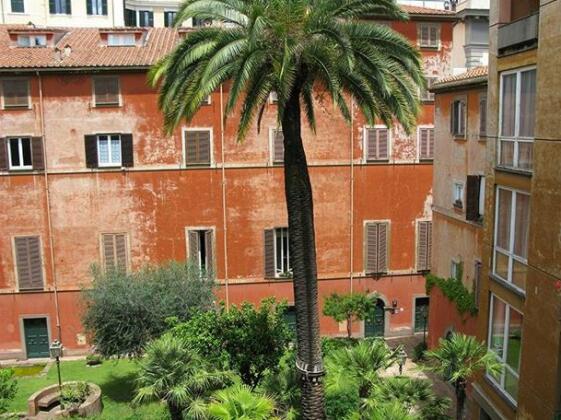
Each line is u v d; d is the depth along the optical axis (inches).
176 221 1117.7
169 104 580.1
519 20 589.3
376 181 1154.7
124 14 1694.1
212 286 990.4
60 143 1075.3
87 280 1116.5
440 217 941.8
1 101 1052.5
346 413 561.3
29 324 1125.1
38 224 1090.7
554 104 519.8
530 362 565.9
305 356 568.4
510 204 626.5
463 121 851.4
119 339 896.3
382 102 584.4
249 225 1133.7
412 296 1197.1
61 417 804.0
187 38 553.6
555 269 522.3
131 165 1093.8
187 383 569.0
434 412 549.6
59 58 1077.8
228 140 1104.8
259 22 479.8
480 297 696.4
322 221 1151.6
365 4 530.0
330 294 1164.5
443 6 1576.0
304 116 1117.1
